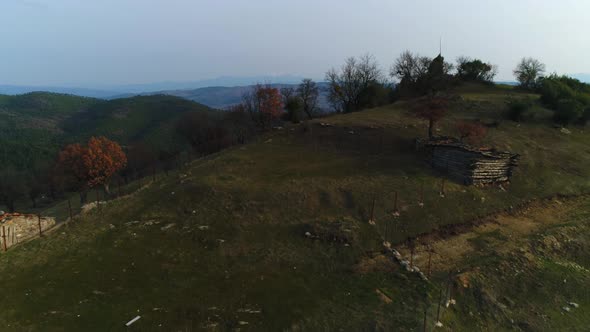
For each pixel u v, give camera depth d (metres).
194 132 74.19
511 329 17.86
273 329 16.36
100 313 17.00
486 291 20.17
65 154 43.59
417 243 25.69
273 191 31.00
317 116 74.94
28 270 20.84
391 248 24.69
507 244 25.73
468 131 42.38
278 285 20.12
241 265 22.05
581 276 22.20
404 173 35.41
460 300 19.53
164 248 23.73
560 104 55.69
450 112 57.28
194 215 28.06
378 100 73.50
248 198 29.92
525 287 20.92
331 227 25.62
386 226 27.03
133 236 25.27
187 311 17.39
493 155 35.00
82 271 20.80
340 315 17.55
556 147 46.28
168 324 16.38
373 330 16.42
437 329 16.84
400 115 56.34
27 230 25.94
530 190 35.38
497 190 34.12
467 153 34.09
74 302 17.83
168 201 30.36
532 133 49.88
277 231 26.00
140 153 74.38
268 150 43.94
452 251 24.91
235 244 24.25
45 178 70.56
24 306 17.38
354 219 27.66
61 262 21.83
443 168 36.50
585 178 39.16
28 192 70.75
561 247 25.62
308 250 23.81
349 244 24.28
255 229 26.16
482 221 29.44
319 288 20.03
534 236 26.92
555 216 31.23
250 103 71.12
